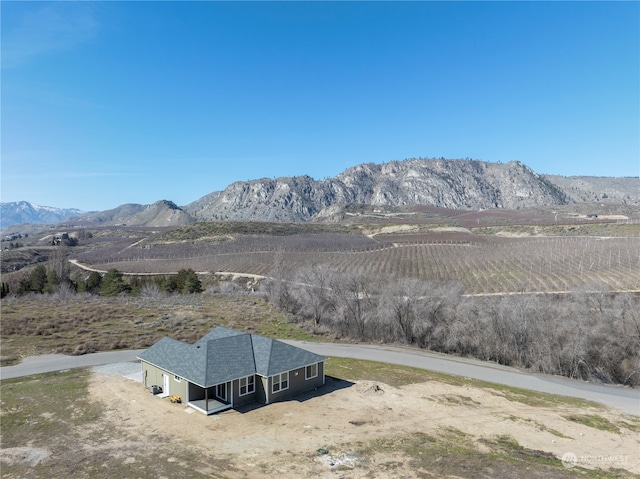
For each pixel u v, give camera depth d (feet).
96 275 291.38
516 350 146.30
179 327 172.86
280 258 315.58
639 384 125.29
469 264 303.27
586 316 144.97
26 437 80.18
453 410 98.48
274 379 101.65
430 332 163.73
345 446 78.07
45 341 149.48
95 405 96.58
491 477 67.56
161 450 75.41
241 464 70.59
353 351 154.71
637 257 255.70
